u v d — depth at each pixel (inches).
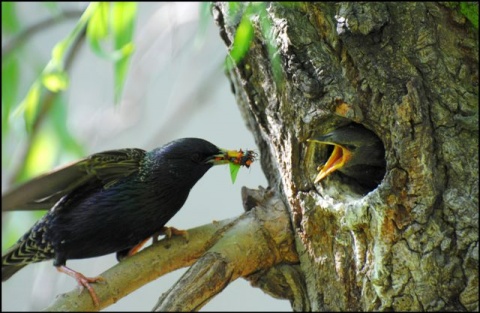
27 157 534.3
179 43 661.9
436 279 385.7
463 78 392.5
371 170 433.4
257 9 367.9
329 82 402.6
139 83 649.0
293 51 408.5
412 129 385.7
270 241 434.6
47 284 597.9
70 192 438.3
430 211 385.7
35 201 434.3
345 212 401.4
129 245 448.5
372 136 423.5
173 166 437.1
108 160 431.8
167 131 662.5
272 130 439.2
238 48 375.6
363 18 391.9
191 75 698.2
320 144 428.8
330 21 401.4
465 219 381.1
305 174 426.3
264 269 439.5
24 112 504.1
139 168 438.6
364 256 402.6
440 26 394.9
